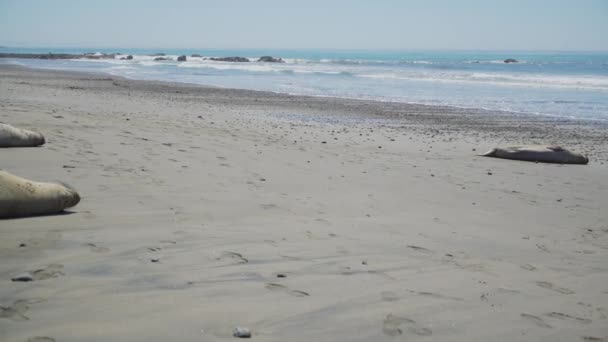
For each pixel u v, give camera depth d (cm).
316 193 646
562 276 409
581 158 1058
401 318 296
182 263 357
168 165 711
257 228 463
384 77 4041
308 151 987
